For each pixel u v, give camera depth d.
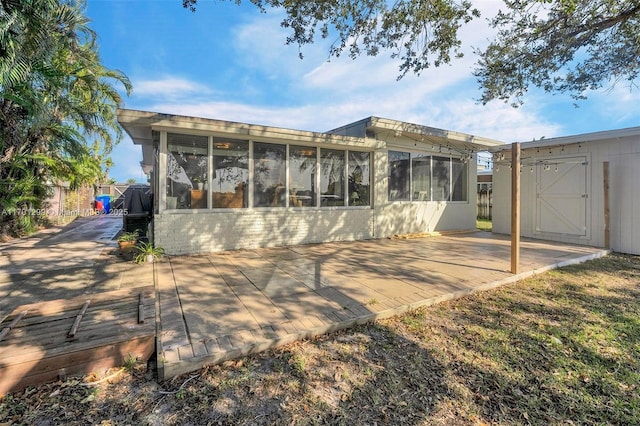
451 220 9.88
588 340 2.80
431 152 9.40
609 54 6.55
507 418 1.85
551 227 8.13
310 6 4.97
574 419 1.85
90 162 10.59
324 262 5.42
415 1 4.86
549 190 8.19
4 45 4.54
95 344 2.24
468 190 10.30
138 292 3.50
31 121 6.80
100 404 1.91
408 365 2.38
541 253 6.38
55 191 10.78
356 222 8.06
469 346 2.68
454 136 8.82
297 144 7.19
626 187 6.84
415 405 1.95
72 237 8.05
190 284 4.05
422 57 5.78
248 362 2.37
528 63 6.61
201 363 2.27
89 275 4.45
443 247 6.99
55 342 2.27
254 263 5.32
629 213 6.79
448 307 3.53
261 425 1.76
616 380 2.22
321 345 2.66
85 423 1.75
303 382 2.16
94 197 15.80
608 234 7.02
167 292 3.71
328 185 7.69
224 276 4.47
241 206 6.58
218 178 6.32
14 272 4.59
